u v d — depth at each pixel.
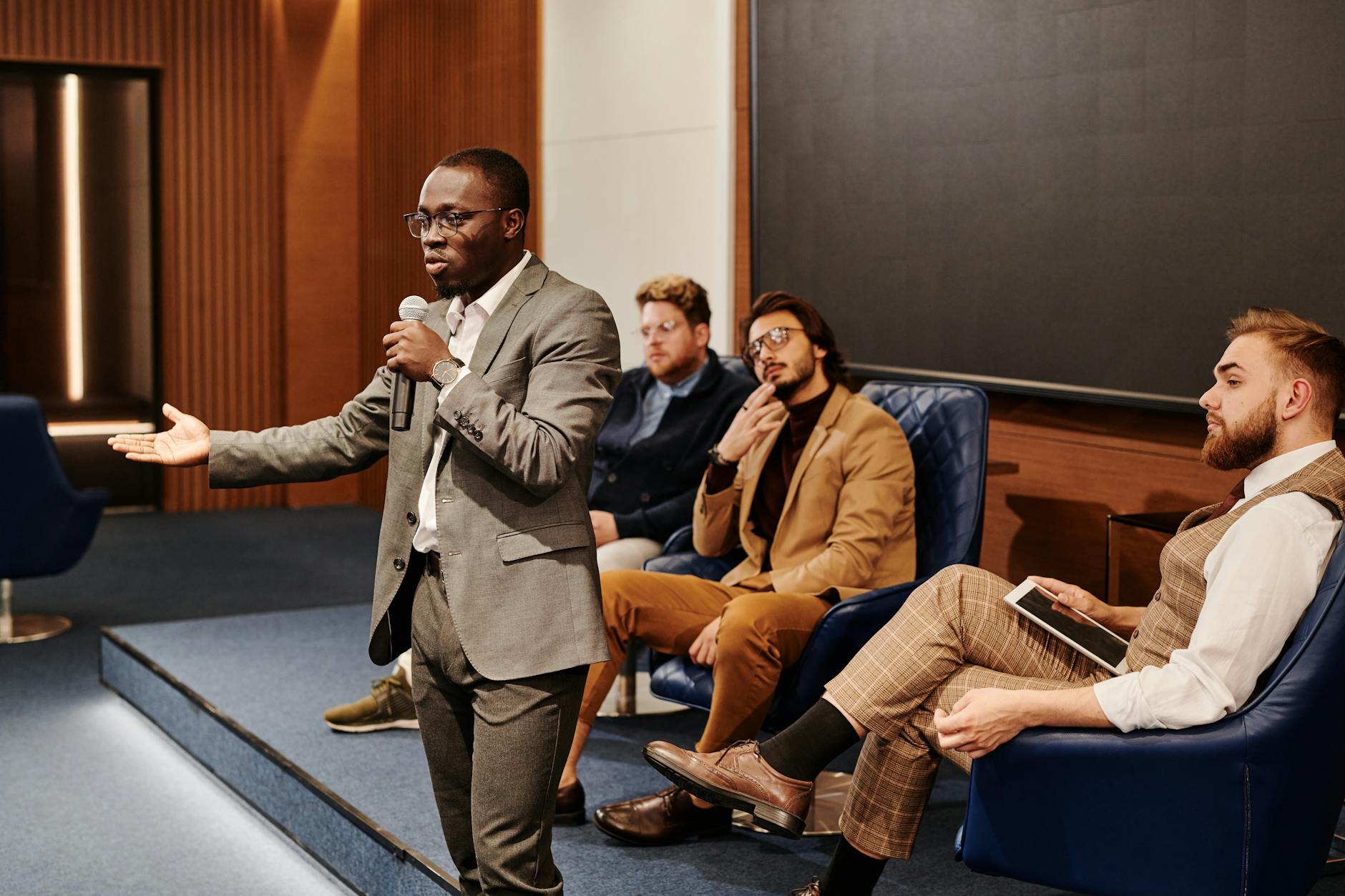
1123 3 3.24
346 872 2.86
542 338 1.88
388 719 3.55
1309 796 1.84
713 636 2.74
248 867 2.98
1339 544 1.85
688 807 2.82
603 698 2.92
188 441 2.09
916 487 3.02
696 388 3.65
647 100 4.94
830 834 2.88
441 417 1.77
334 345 7.94
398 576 1.95
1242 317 2.08
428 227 1.91
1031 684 2.09
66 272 7.47
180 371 7.75
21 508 4.52
